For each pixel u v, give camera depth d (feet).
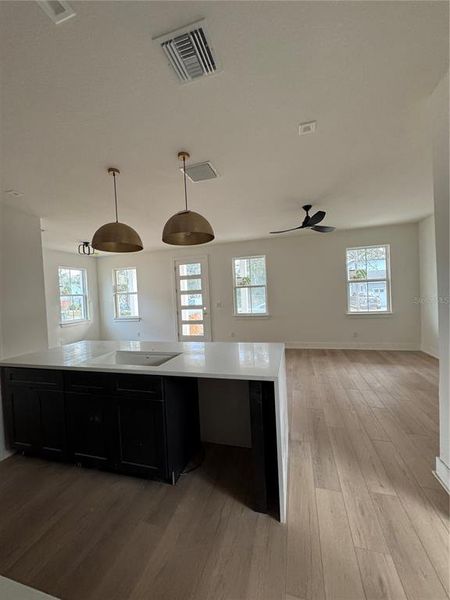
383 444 7.49
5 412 7.66
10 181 8.14
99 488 6.30
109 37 3.85
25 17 3.53
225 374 5.52
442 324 5.66
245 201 11.25
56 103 5.09
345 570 4.17
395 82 5.00
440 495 5.59
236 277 21.08
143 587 4.07
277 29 3.88
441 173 5.32
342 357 16.79
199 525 5.14
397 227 17.61
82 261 22.48
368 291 18.54
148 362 8.12
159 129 6.09
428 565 4.20
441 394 5.82
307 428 8.50
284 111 5.69
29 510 5.68
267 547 4.61
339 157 7.80
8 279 9.30
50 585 4.15
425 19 3.80
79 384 6.79
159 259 22.58
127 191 9.43
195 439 7.56
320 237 19.06
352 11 3.67
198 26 3.77
